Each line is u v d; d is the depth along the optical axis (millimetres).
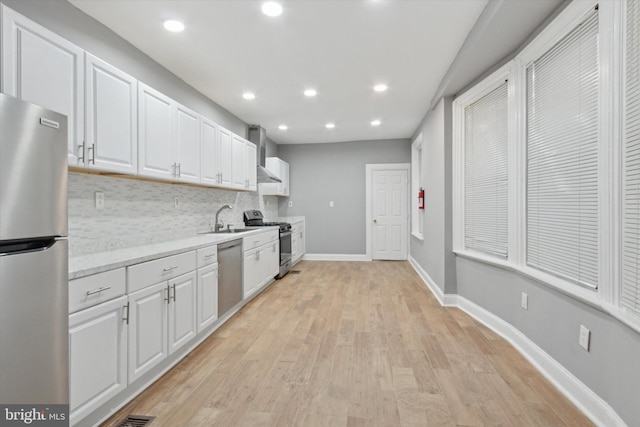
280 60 2902
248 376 2086
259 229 4105
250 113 4520
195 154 3055
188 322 2371
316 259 6676
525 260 2453
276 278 4855
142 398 1849
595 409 1632
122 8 2117
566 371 1897
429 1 2100
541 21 2119
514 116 2525
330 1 2080
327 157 6625
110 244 2344
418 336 2713
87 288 1515
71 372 1431
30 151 1137
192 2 2068
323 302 3699
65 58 1730
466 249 3408
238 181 4059
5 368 1067
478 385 1967
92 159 1896
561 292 1942
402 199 6457
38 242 1212
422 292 4113
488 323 2922
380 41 2602
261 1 2068
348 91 3693
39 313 1184
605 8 1579
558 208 2053
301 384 1988
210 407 1764
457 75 2975
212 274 2744
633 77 1438
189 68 3037
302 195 6695
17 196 1090
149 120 2408
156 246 2396
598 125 1648
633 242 1435
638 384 1375
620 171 1516
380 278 4926
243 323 3045
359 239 6562
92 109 1896
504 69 2605
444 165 3543
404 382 2002
